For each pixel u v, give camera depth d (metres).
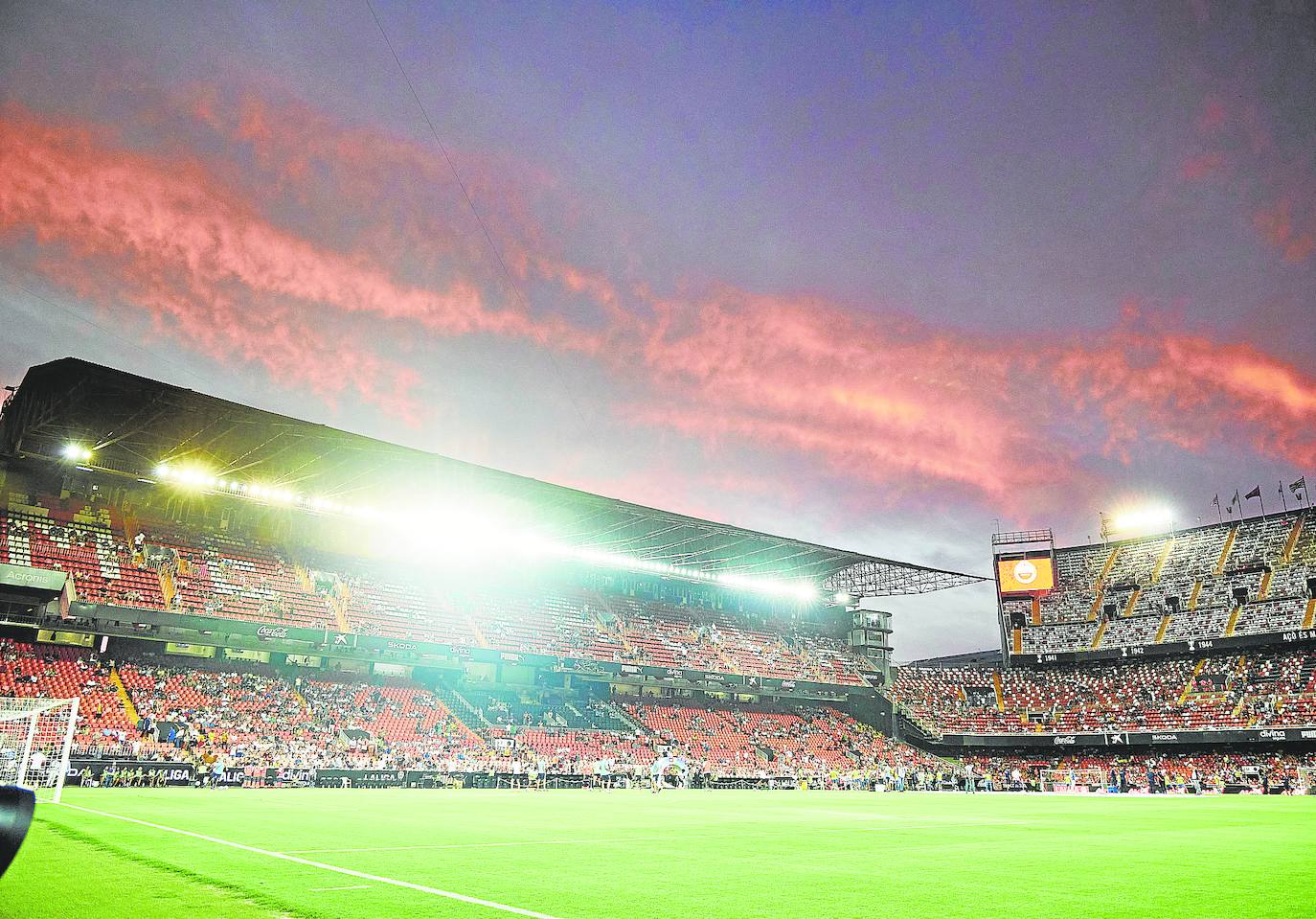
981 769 84.75
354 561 74.12
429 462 61.16
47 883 11.85
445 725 65.50
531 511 73.25
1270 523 94.88
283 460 62.03
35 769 39.72
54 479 61.53
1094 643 96.12
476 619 74.81
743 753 78.06
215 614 60.12
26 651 54.06
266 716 57.62
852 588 98.19
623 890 13.05
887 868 16.20
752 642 92.56
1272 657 84.44
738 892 13.00
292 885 12.52
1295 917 11.29
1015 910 11.59
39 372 49.69
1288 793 69.75
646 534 79.94
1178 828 28.75
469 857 17.08
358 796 41.31
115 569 58.88
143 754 48.09
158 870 13.44
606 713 77.06
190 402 50.19
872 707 94.69
